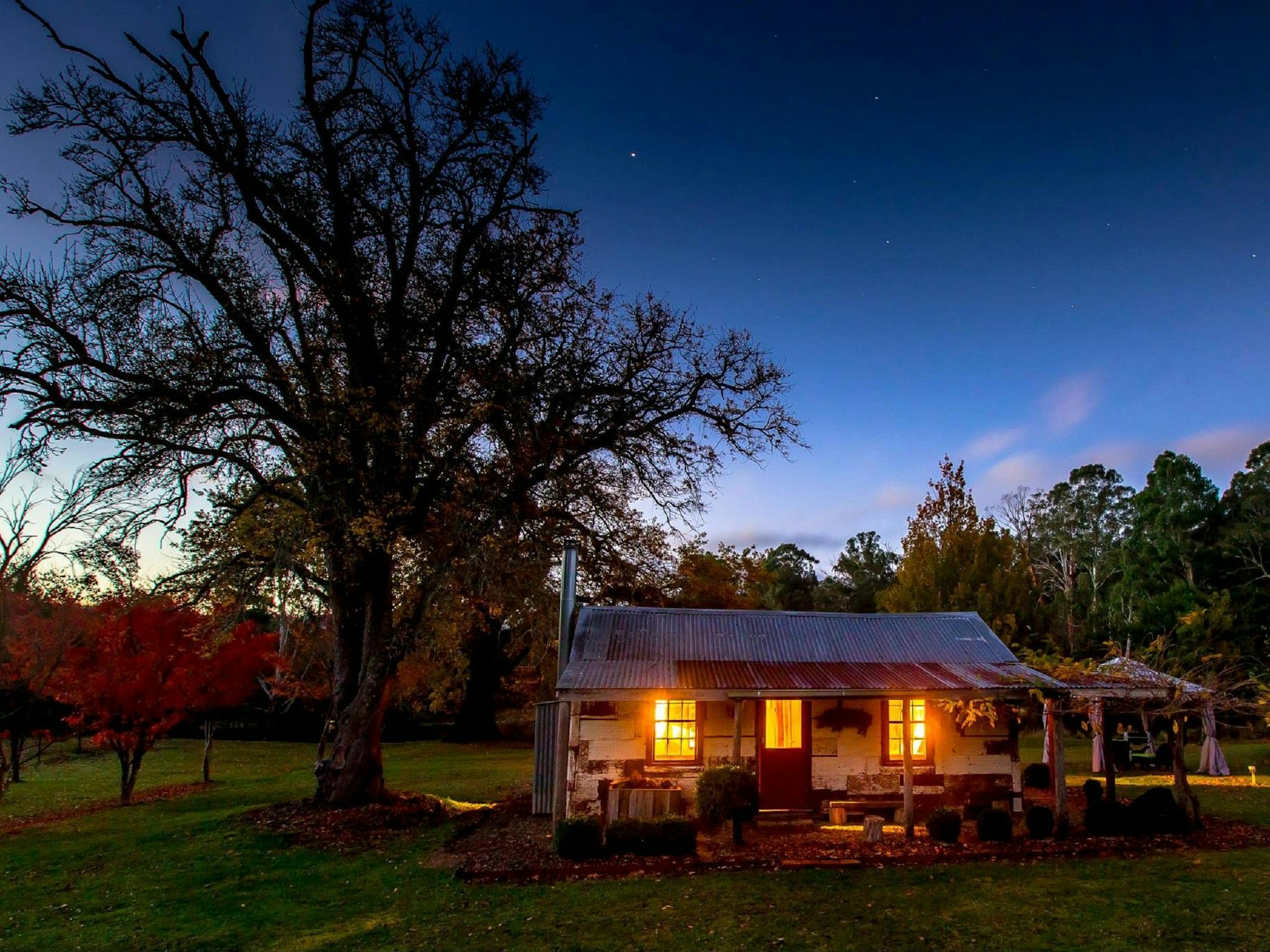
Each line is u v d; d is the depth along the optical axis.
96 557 16.38
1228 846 12.57
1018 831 13.70
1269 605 34.97
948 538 25.98
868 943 8.54
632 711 15.28
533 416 17.66
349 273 17.44
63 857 13.98
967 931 8.84
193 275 16.75
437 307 18.50
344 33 17.56
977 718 15.52
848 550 69.75
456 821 16.31
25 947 9.34
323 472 16.64
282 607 18.58
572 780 15.05
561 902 10.22
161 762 32.59
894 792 15.09
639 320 18.52
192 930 9.70
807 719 15.33
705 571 31.45
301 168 17.50
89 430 15.71
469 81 18.11
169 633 20.34
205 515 17.52
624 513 19.47
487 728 40.12
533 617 20.17
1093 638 35.97
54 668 19.31
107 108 16.17
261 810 16.72
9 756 33.94
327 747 38.06
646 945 8.63
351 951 8.74
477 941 8.91
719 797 12.74
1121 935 8.66
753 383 18.81
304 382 17.36
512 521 17.30
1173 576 37.06
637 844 12.22
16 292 15.25
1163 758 23.00
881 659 16.09
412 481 17.66
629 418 18.45
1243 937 8.55
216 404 16.47
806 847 12.60
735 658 15.80
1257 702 13.76
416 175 18.12
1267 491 38.91
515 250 18.47
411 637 17.59
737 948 8.46
